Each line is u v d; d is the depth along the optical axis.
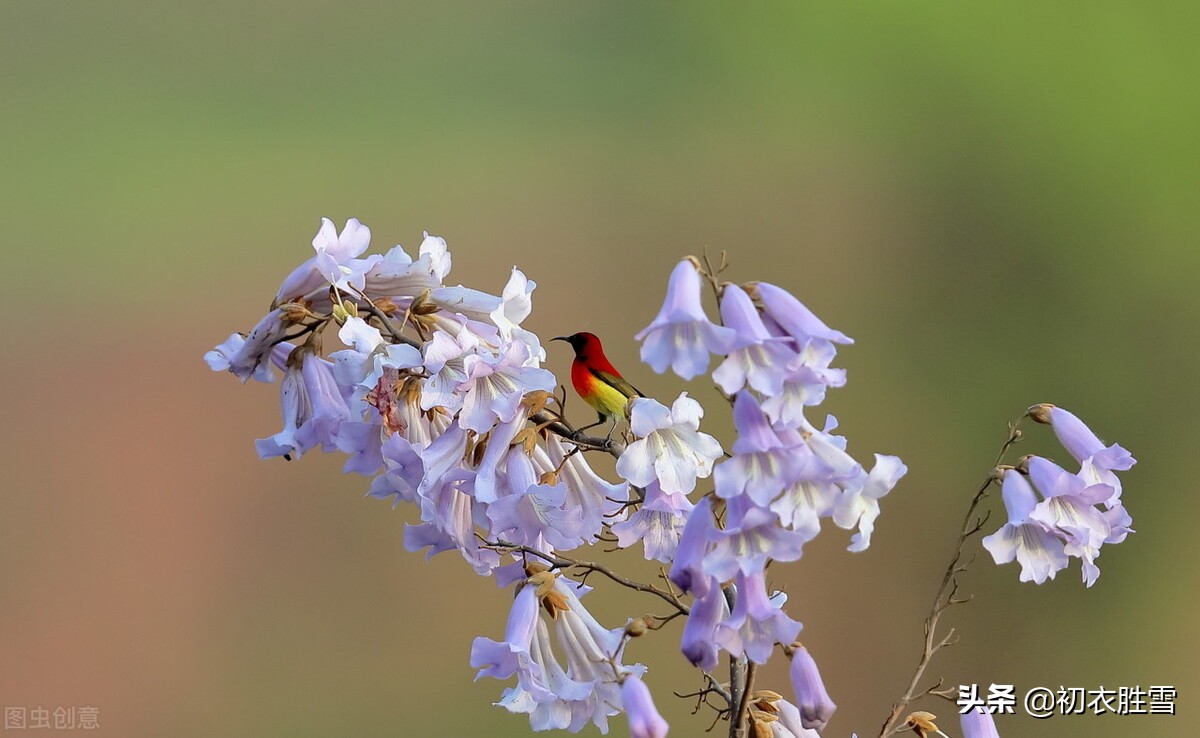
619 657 7.47
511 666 7.46
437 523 7.50
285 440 7.53
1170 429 19.44
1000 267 20.28
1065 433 7.46
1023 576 7.43
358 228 7.55
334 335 11.63
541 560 7.52
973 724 7.47
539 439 7.54
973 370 19.33
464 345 7.49
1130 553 17.92
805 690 7.39
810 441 7.36
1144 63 21.28
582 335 7.55
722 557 7.33
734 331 7.31
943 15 21.38
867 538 7.34
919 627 15.01
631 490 7.53
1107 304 20.12
